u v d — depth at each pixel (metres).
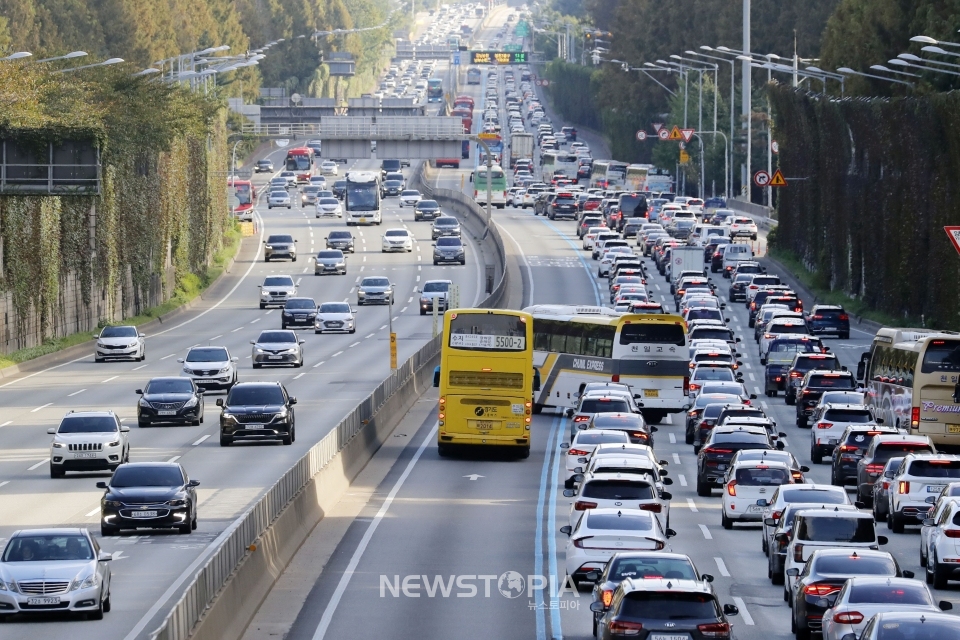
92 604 94.38
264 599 100.69
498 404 178.88
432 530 130.12
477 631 92.00
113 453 158.25
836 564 89.62
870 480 142.75
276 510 115.44
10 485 152.62
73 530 98.88
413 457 179.50
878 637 68.44
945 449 168.88
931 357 167.75
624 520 103.25
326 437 148.12
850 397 191.00
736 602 102.06
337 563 114.94
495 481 161.62
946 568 106.31
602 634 76.75
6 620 94.31
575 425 181.62
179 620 72.38
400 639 89.56
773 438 163.12
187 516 124.62
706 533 131.75
